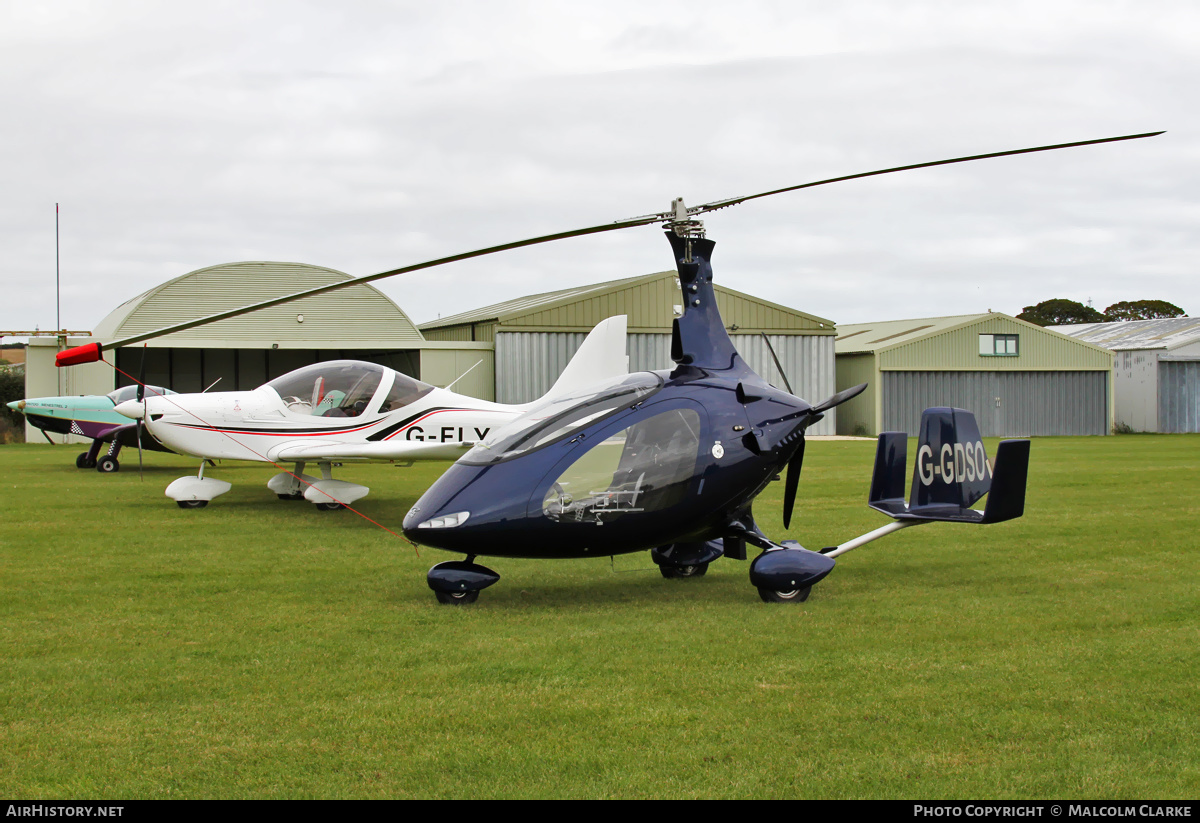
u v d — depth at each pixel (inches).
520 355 1139.9
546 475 240.4
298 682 181.2
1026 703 168.7
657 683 179.9
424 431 464.4
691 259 267.1
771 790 133.5
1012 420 1339.8
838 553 264.2
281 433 450.9
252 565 307.0
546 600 254.7
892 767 141.3
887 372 1280.8
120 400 693.9
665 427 250.5
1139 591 264.4
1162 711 164.7
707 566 296.2
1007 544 346.0
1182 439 1209.4
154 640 212.1
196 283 1101.1
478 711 164.9
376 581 281.3
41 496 511.2
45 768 141.1
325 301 1144.8
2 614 237.5
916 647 204.8
